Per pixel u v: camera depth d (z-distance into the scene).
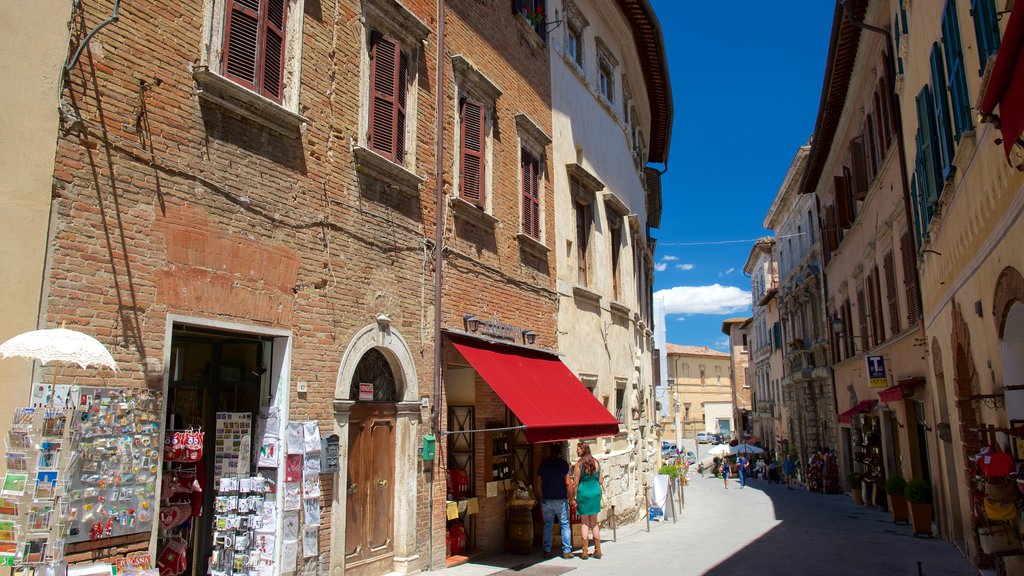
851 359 26.11
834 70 21.41
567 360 15.07
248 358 7.95
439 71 11.17
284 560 7.52
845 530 16.91
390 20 10.09
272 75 7.91
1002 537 9.47
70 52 5.95
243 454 7.68
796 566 11.41
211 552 7.37
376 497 9.41
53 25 5.86
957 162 9.82
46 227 5.66
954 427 12.76
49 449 5.48
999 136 7.55
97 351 5.27
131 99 6.39
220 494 7.43
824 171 29.00
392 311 9.71
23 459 5.39
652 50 22.72
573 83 17.11
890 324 19.53
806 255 34.41
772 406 48.12
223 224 7.19
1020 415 8.69
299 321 8.08
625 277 19.64
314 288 8.34
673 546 13.59
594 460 12.39
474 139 12.11
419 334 10.30
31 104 5.66
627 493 18.02
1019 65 5.50
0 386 5.37
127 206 6.29
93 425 5.83
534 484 13.77
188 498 7.23
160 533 6.83
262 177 7.71
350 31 9.28
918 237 14.77
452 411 12.30
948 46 9.49
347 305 8.84
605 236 18.31
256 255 7.55
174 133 6.76
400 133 10.16
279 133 7.97
